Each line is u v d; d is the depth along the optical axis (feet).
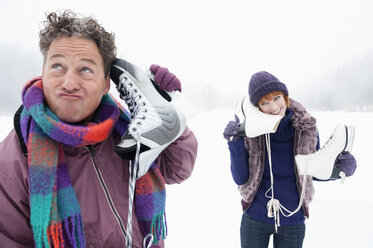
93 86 2.23
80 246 2.20
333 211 9.64
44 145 2.18
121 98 2.75
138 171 2.39
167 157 3.08
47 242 2.01
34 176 2.07
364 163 15.46
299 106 5.07
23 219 2.11
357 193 11.27
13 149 2.20
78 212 2.22
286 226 5.13
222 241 7.98
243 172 5.24
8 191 2.05
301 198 4.80
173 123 2.40
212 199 11.27
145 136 2.28
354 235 8.04
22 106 2.43
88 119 2.52
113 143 2.72
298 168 4.67
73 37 2.16
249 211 5.36
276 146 5.07
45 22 2.22
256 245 5.35
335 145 4.38
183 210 10.21
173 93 2.64
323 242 7.77
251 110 5.03
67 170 2.31
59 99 2.12
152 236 2.54
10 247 2.04
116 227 2.39
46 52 2.21
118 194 2.52
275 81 4.83
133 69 2.56
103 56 2.36
